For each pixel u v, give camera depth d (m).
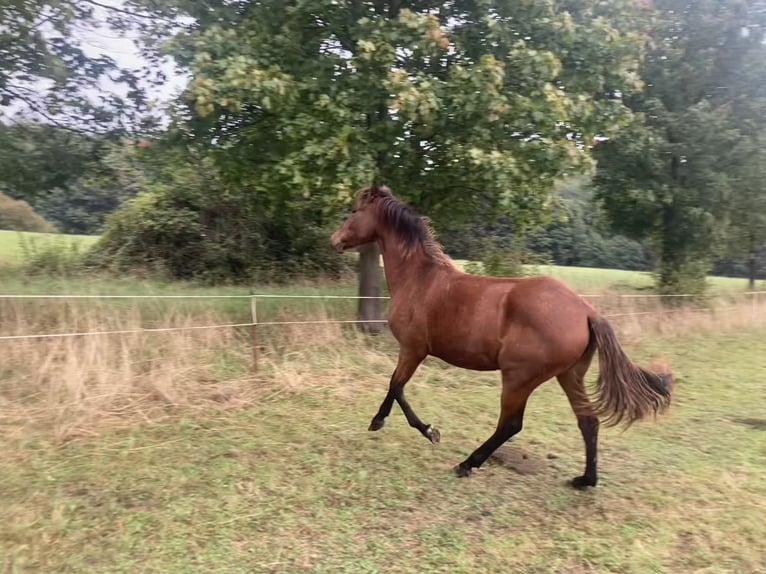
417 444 4.71
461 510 3.62
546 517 3.57
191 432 4.75
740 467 4.40
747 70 12.88
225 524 3.33
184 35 6.74
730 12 12.45
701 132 12.12
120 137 8.90
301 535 3.25
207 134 7.68
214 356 6.54
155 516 3.39
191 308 8.25
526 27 7.14
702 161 12.44
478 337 3.89
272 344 7.22
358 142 6.76
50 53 7.25
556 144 6.94
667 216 13.60
